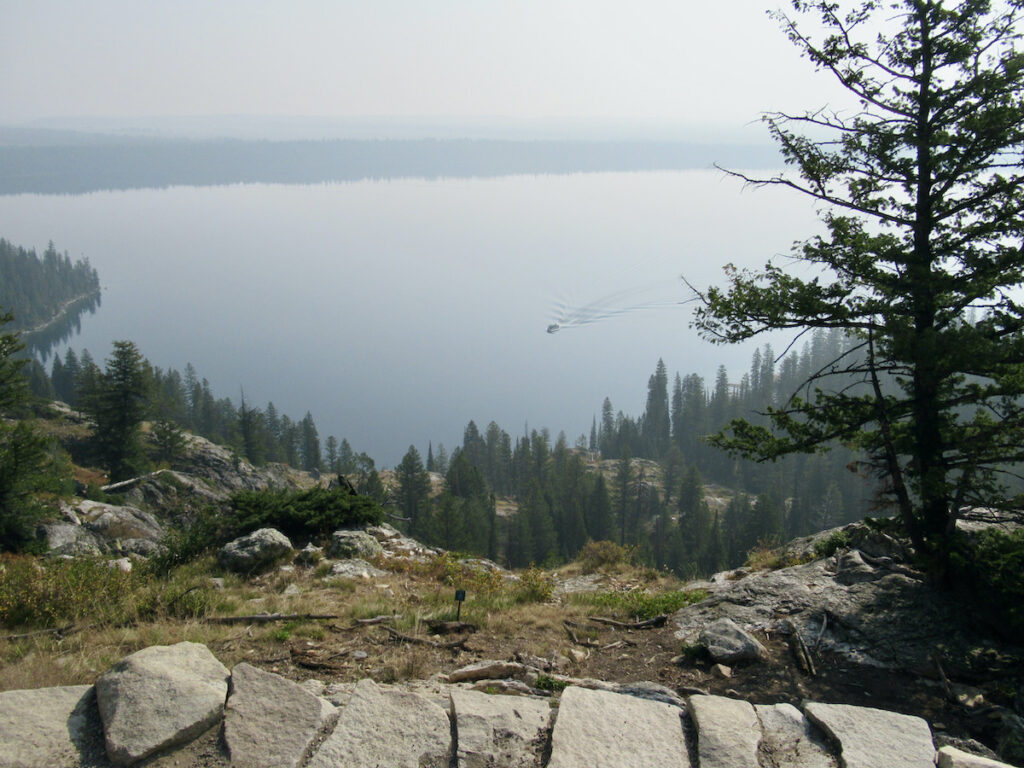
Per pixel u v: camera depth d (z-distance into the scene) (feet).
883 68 32.45
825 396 35.73
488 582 43.09
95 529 82.23
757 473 365.40
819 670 27.43
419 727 15.76
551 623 32.71
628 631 32.71
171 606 31.53
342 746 14.79
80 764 13.73
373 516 55.36
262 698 15.89
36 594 30.89
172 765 13.89
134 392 181.47
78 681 21.06
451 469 311.27
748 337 35.37
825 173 33.73
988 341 29.48
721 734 15.38
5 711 14.80
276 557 45.29
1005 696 24.93
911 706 24.94
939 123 31.94
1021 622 27.30
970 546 30.81
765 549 54.24
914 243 33.22
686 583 49.75
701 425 448.65
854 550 37.96
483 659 26.94
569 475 317.63
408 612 31.55
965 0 29.91
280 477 310.04
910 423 35.83
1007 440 31.12
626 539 300.20
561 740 15.19
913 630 29.09
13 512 71.61
